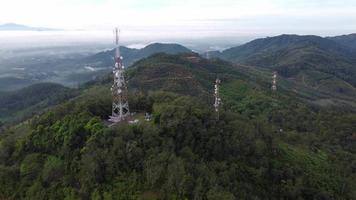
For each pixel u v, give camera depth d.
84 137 71.50
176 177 59.19
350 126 148.12
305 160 92.88
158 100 89.12
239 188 64.88
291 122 152.25
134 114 85.62
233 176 67.12
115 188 61.38
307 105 197.12
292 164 85.00
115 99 84.75
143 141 67.44
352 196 84.00
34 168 70.19
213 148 71.69
